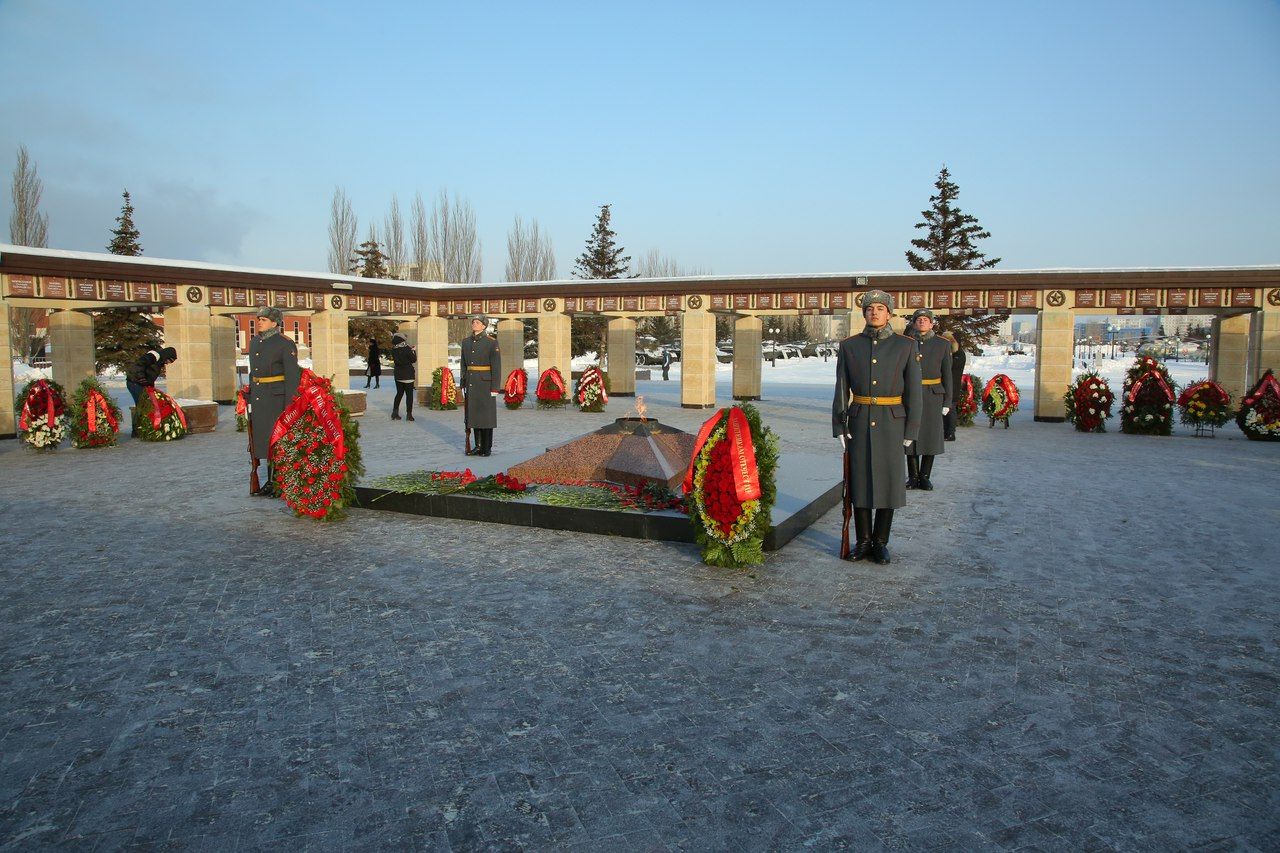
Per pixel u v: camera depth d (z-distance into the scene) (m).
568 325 25.12
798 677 4.37
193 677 4.41
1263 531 7.63
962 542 7.25
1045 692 4.18
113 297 18.12
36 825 3.07
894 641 4.88
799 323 90.38
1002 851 2.88
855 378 6.53
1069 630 5.05
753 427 6.49
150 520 8.18
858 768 3.45
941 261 40.84
